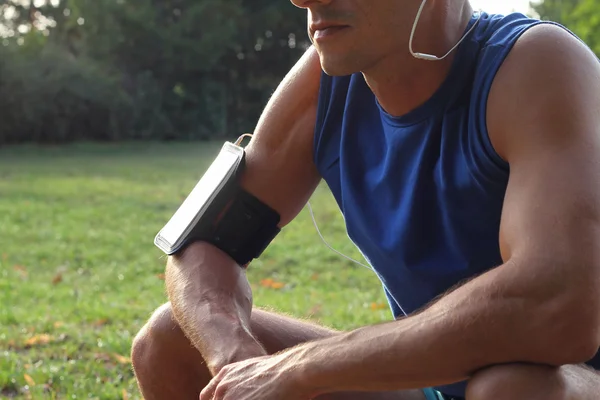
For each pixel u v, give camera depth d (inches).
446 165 70.0
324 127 81.5
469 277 70.7
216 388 71.2
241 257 87.5
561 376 61.1
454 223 70.9
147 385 88.1
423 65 69.8
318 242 346.6
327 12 69.9
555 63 65.5
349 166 78.2
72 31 1346.0
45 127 1153.4
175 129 1309.1
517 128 64.9
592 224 60.6
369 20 69.1
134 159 895.7
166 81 1327.5
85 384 156.6
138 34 1263.5
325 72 75.1
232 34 1301.7
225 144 91.4
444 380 62.9
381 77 71.8
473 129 67.9
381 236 75.3
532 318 59.7
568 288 59.3
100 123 1211.9
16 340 192.7
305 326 87.2
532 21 69.3
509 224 63.1
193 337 80.9
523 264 60.5
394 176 74.0
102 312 221.5
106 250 332.5
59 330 202.1
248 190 87.3
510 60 67.0
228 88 1412.4
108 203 490.9
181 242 86.9
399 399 78.9
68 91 1155.3
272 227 88.0
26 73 1121.4
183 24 1290.6
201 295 82.5
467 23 72.4
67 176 676.1
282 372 68.2
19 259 314.8
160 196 529.3
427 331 62.0
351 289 257.3
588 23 899.4
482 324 60.5
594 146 63.2
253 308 88.9
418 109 71.1
